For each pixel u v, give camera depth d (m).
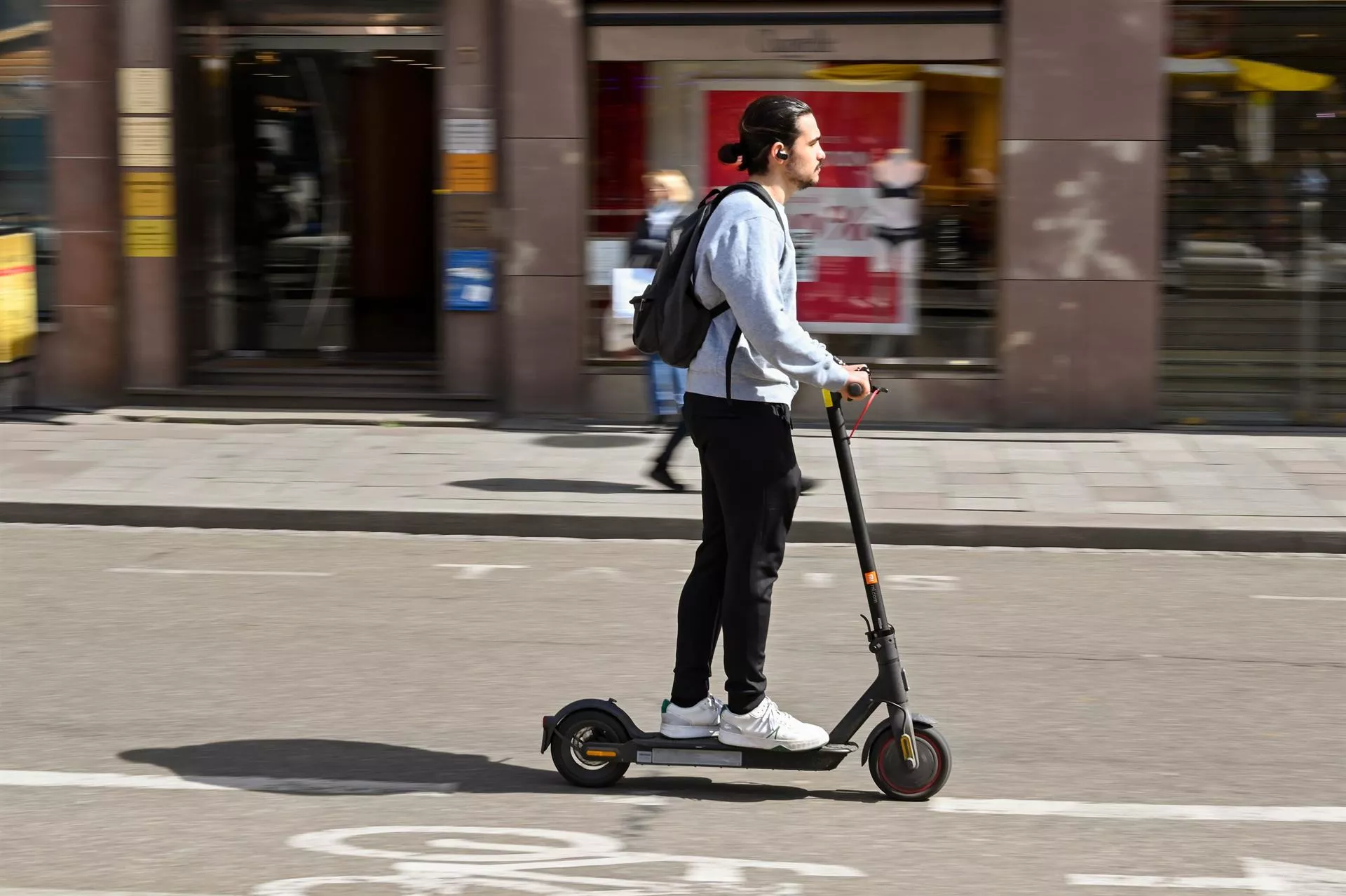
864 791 6.77
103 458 15.25
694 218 6.51
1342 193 16.98
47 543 12.49
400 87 18.50
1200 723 7.86
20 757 7.14
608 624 9.91
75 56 17.67
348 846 6.00
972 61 17.08
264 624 9.84
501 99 17.33
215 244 18.66
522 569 11.61
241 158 18.64
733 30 17.27
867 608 10.43
